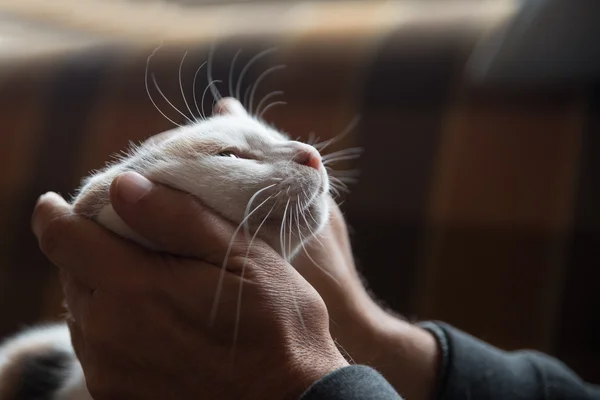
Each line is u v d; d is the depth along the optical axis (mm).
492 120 685
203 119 509
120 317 367
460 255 679
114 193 367
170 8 1130
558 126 661
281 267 378
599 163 642
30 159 866
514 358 518
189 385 368
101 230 382
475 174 682
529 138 669
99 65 885
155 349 366
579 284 636
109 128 822
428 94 721
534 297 651
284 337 363
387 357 484
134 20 1118
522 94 679
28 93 904
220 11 1082
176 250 372
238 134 466
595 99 654
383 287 704
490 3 833
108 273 371
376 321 493
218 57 809
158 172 424
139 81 836
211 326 361
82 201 412
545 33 641
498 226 667
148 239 372
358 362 481
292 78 785
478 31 739
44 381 549
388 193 714
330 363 369
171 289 363
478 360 495
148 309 365
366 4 974
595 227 636
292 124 766
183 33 919
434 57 739
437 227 688
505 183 671
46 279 832
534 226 656
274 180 440
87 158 828
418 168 706
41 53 980
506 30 666
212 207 425
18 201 861
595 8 613
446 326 522
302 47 805
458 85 710
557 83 666
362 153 731
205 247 369
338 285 482
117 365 375
